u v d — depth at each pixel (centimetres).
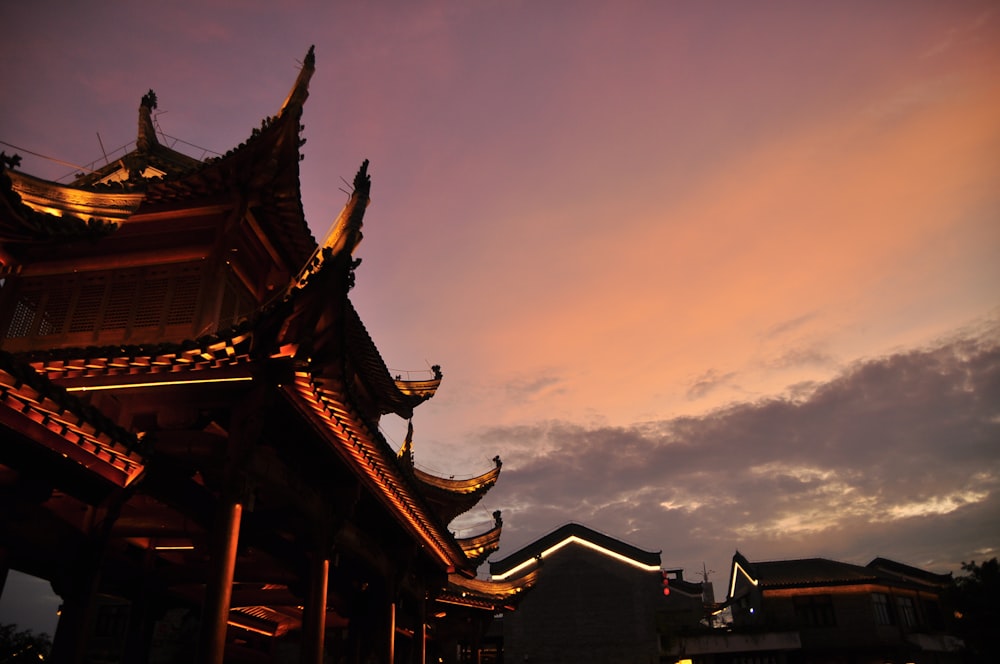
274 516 1689
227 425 1412
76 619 1325
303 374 1356
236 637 3028
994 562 5012
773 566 6103
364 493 2047
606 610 5969
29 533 1236
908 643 5219
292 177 1838
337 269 1292
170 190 1816
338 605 2598
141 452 1239
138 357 1330
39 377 1032
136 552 1962
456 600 3981
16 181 1508
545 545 6331
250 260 1973
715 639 5406
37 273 1822
